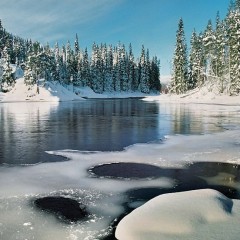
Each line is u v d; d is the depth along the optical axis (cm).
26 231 683
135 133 2089
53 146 1636
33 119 3038
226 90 6462
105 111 4062
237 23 6125
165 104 5728
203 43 7906
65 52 13475
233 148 1550
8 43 12144
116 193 923
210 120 2862
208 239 590
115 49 13875
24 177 1069
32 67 8706
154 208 708
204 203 720
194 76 8875
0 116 3372
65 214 772
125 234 632
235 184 1013
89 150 1527
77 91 10788
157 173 1129
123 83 12431
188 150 1512
